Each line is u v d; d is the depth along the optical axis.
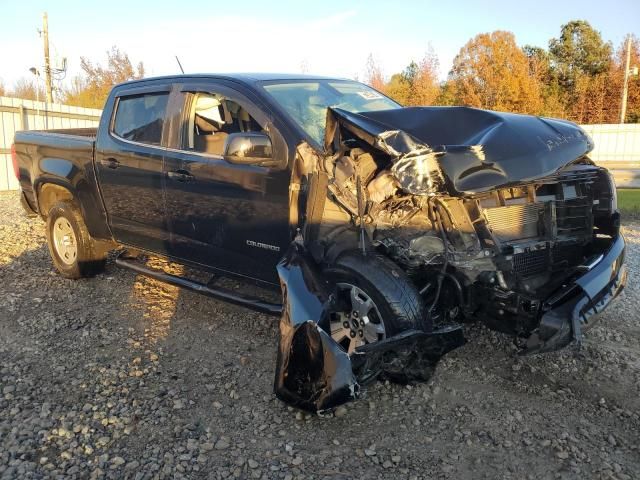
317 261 3.94
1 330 5.11
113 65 34.91
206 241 4.95
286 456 3.33
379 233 3.80
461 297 3.78
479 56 33.97
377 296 3.64
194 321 5.29
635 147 32.38
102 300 5.82
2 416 3.70
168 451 3.36
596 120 40.06
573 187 4.41
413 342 3.52
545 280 4.17
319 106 4.78
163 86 5.34
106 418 3.69
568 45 44.28
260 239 4.52
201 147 4.95
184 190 4.98
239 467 3.22
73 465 3.22
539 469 3.22
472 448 3.41
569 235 4.38
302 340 3.52
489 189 3.58
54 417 3.70
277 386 3.65
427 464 3.26
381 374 3.86
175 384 4.15
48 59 34.16
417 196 3.63
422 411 3.79
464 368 4.36
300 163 4.11
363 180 3.78
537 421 3.69
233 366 4.42
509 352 4.59
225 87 4.82
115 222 5.80
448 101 35.62
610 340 4.93
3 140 16.11
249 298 4.64
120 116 5.70
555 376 4.26
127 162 5.46
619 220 4.55
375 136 3.57
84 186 5.97
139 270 5.56
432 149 3.50
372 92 5.54
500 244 3.84
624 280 4.43
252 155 4.21
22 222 9.45
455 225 3.67
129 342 4.86
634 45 40.72
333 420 3.68
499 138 3.77
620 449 3.40
